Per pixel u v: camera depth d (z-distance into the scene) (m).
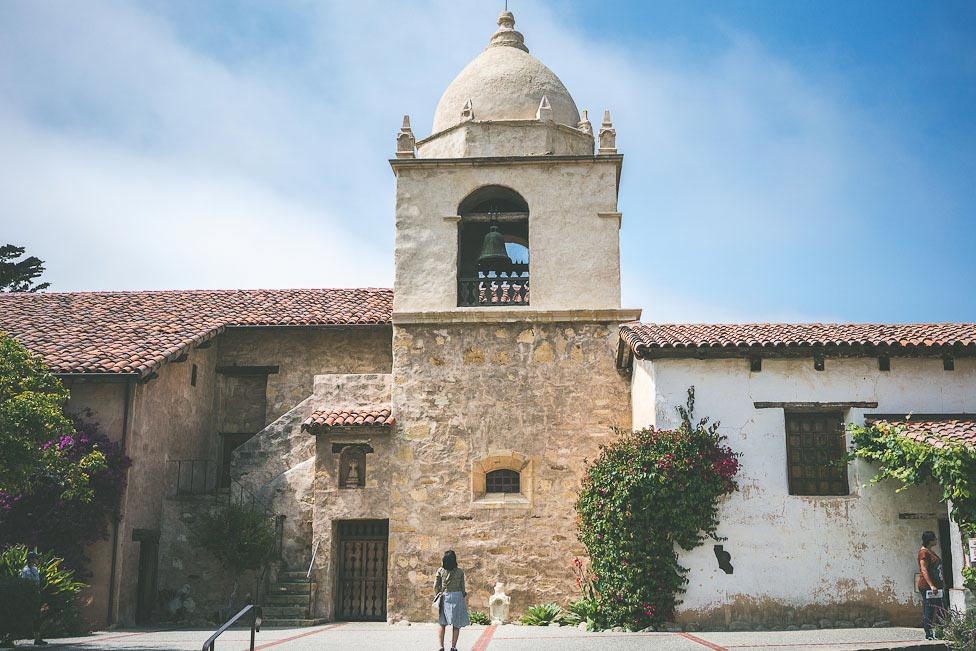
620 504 16.91
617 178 21.89
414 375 20.42
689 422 17.41
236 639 15.98
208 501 20.86
